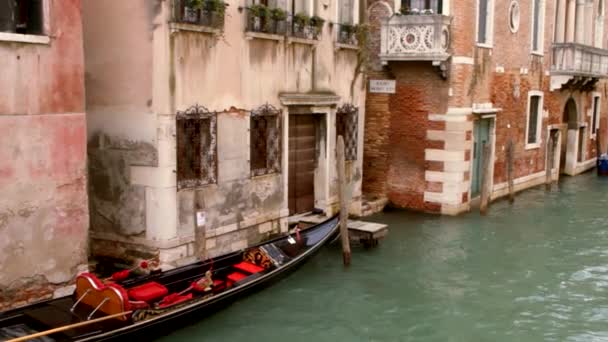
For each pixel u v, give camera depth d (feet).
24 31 25.76
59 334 23.36
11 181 25.41
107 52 32.04
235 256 33.37
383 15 51.16
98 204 33.50
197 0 31.14
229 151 34.88
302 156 42.65
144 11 30.76
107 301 24.90
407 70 51.08
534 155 65.67
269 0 37.99
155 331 25.76
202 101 32.86
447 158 50.52
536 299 34.35
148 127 31.37
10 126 25.13
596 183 71.05
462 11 48.96
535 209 55.57
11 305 25.96
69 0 26.78
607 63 76.74
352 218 47.91
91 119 32.94
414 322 30.91
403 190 52.80
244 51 35.19
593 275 38.32
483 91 53.36
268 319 30.12
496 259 40.81
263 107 36.96
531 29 60.95
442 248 42.63
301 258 34.63
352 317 31.01
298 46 39.40
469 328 30.48
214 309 28.76
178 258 32.50
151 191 31.73
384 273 37.24
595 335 30.09
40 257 26.81
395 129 52.34
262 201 37.76
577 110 75.15
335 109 43.32
